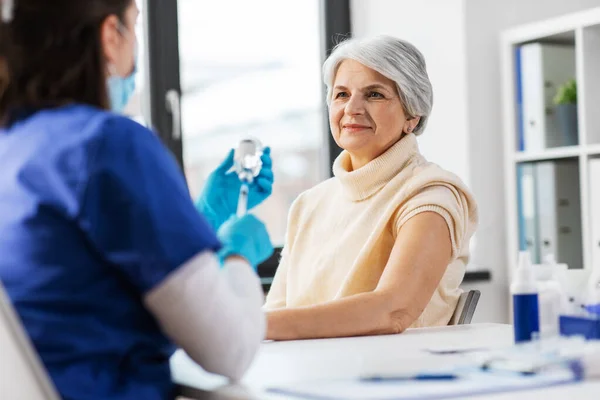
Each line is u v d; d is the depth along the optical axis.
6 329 1.00
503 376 1.12
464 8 3.31
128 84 1.26
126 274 1.07
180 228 1.08
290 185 4.43
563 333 1.34
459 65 3.34
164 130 3.33
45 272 1.08
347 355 1.40
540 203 3.26
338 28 3.70
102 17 1.17
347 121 2.14
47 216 1.08
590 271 1.70
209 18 3.52
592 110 3.12
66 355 1.07
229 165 1.53
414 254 1.84
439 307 2.04
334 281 2.11
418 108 2.14
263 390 1.11
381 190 2.10
